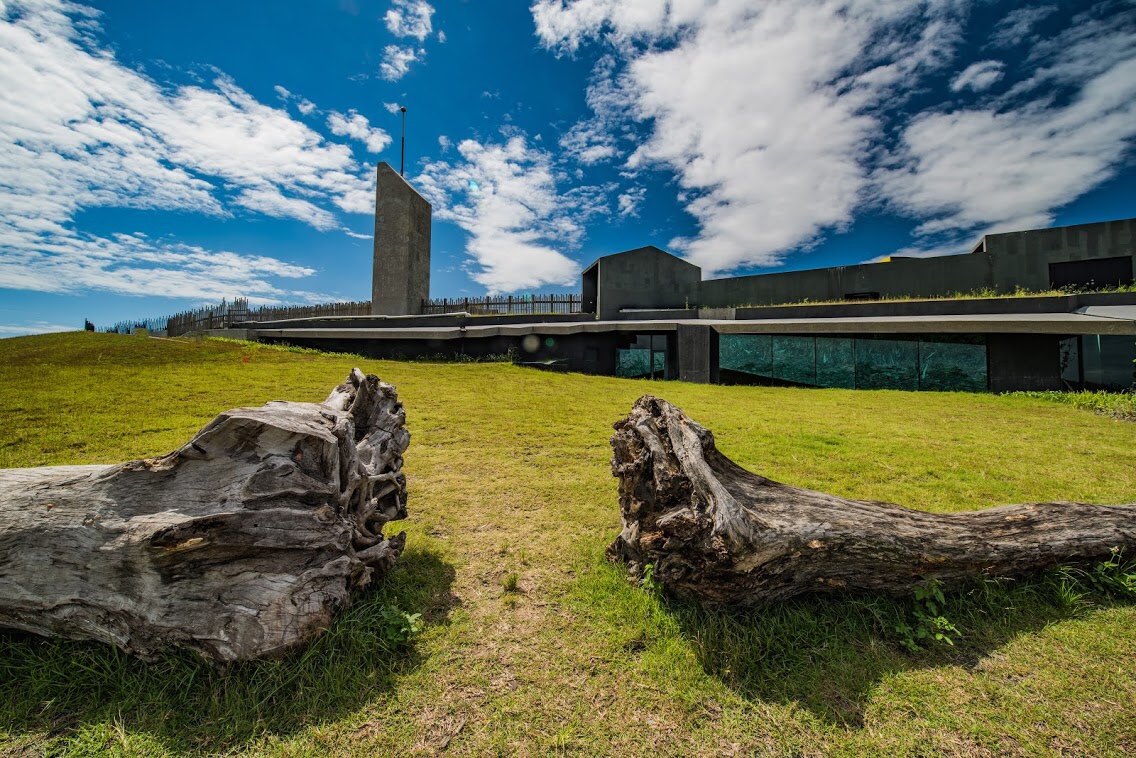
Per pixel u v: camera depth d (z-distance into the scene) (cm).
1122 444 820
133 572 245
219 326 2703
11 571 250
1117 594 340
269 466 265
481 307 2723
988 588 329
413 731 226
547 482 609
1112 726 233
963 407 1209
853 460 712
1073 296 1691
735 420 1006
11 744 214
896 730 231
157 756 209
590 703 245
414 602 327
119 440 712
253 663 250
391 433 396
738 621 305
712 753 218
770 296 2631
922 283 2311
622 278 2795
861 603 316
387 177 2742
